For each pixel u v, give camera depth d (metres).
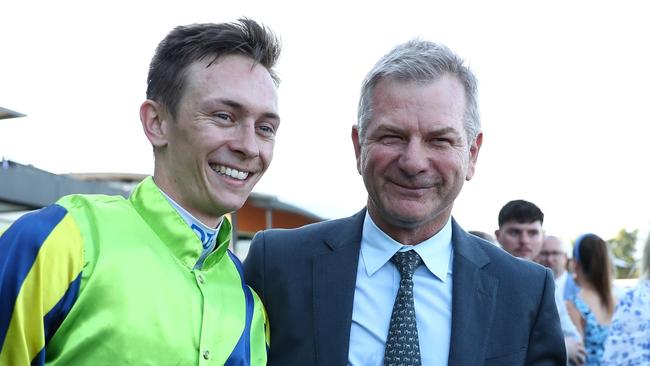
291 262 2.26
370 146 2.14
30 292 1.58
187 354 1.74
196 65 1.84
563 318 4.57
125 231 1.76
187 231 1.83
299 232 2.35
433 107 2.07
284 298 2.21
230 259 2.07
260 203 7.83
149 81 1.91
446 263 2.22
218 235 1.94
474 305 2.16
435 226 2.19
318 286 2.20
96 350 1.63
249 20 1.91
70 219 1.69
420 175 2.08
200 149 1.82
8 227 1.65
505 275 2.22
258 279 2.25
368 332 2.15
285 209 7.94
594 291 4.66
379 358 2.12
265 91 1.87
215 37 1.85
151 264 1.75
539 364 2.17
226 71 1.84
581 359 4.44
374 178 2.13
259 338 2.00
